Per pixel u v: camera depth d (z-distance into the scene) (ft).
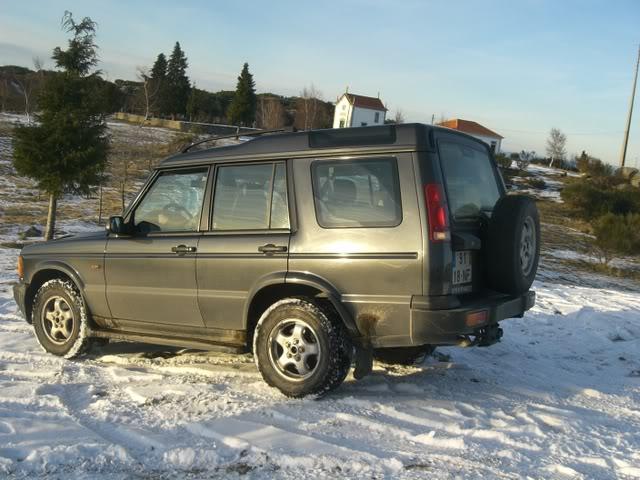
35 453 12.03
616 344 23.84
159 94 220.43
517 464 11.96
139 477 11.40
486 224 16.47
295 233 15.85
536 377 18.89
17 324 24.31
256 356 16.16
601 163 158.81
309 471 11.56
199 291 17.21
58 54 58.08
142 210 18.76
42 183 57.06
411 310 14.43
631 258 78.54
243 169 17.04
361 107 234.79
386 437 13.21
